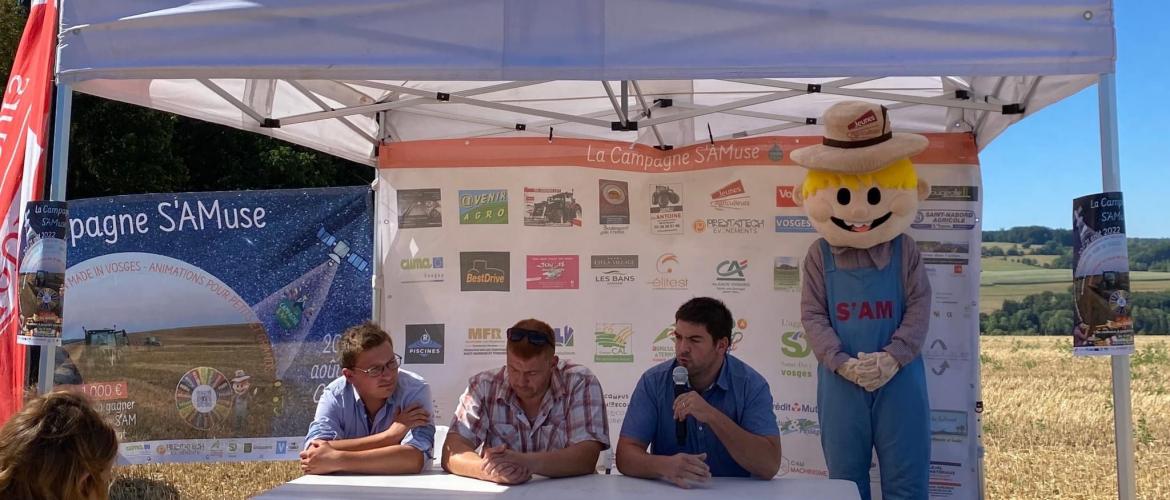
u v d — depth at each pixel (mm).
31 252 3424
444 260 5816
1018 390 11758
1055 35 3035
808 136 5691
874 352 4648
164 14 3223
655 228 5719
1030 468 8516
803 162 4762
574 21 3139
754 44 3086
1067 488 7871
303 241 5961
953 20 3043
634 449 3525
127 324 5984
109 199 6008
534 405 3787
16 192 3914
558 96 5648
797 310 5578
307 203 5969
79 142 11086
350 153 5965
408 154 5875
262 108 5074
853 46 3064
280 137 5379
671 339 5680
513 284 5773
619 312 5723
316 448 3582
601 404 3738
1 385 3865
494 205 5801
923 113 5605
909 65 3045
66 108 3393
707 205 5672
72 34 3279
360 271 5949
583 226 5758
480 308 5785
